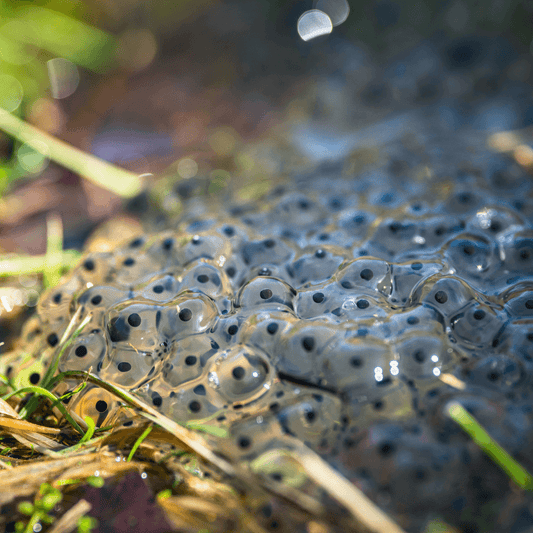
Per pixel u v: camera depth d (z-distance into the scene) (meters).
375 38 0.60
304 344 0.35
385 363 0.34
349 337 0.35
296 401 0.34
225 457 0.34
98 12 0.58
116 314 0.35
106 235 0.40
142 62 0.56
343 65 0.57
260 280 0.36
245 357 0.35
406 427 0.34
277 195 0.40
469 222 0.37
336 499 0.33
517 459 0.34
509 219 0.37
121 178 0.42
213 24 0.60
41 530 0.34
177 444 0.34
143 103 0.51
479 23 0.57
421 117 0.49
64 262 0.39
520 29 0.54
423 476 0.33
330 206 0.39
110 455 0.34
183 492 0.34
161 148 0.46
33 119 0.44
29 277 0.39
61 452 0.34
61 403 0.35
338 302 0.35
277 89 0.55
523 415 0.34
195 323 0.35
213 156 0.45
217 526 0.34
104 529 0.34
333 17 0.61
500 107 0.48
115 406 0.35
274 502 0.34
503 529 0.33
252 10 0.62
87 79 0.52
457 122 0.47
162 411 0.35
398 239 0.37
